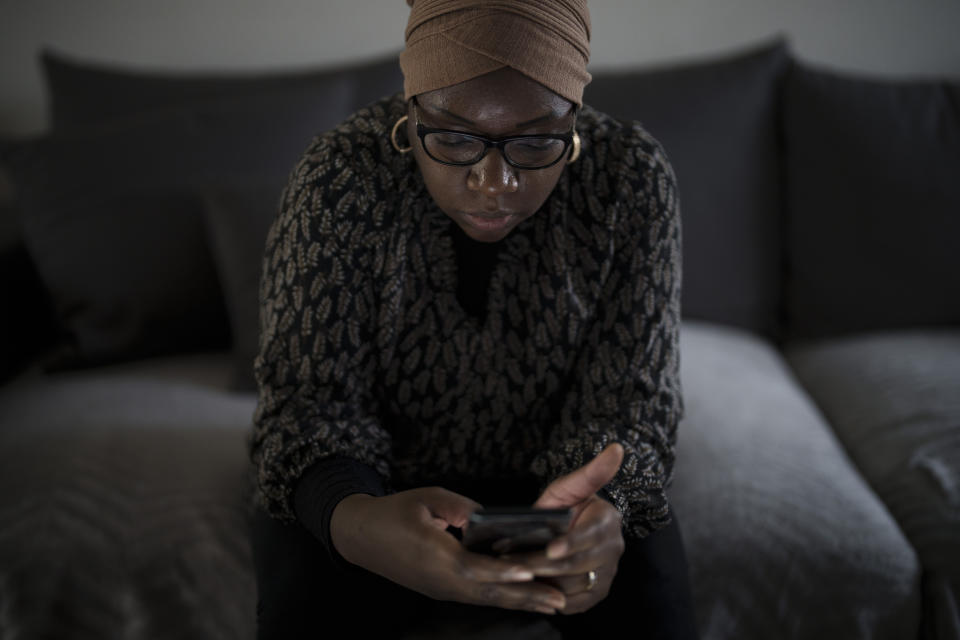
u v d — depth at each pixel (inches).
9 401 59.9
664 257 38.9
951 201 70.4
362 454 37.7
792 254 75.5
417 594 39.7
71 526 45.1
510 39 29.8
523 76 30.3
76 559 43.9
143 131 67.9
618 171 39.0
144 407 57.1
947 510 46.9
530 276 39.5
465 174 32.4
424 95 31.4
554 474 38.2
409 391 41.0
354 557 33.3
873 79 74.8
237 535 46.0
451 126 31.4
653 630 35.3
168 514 46.3
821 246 73.5
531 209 34.0
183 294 65.0
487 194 32.3
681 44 84.2
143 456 50.4
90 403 57.5
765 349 71.4
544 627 41.5
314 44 84.6
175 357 67.6
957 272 70.5
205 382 62.7
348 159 38.4
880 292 72.2
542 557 29.8
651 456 37.4
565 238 39.4
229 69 85.1
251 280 61.1
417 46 31.5
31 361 72.1
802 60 84.1
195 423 55.3
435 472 43.3
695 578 44.8
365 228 38.1
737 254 73.4
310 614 35.5
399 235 38.5
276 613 35.7
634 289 39.0
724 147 72.9
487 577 29.6
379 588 37.6
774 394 60.4
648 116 73.2
